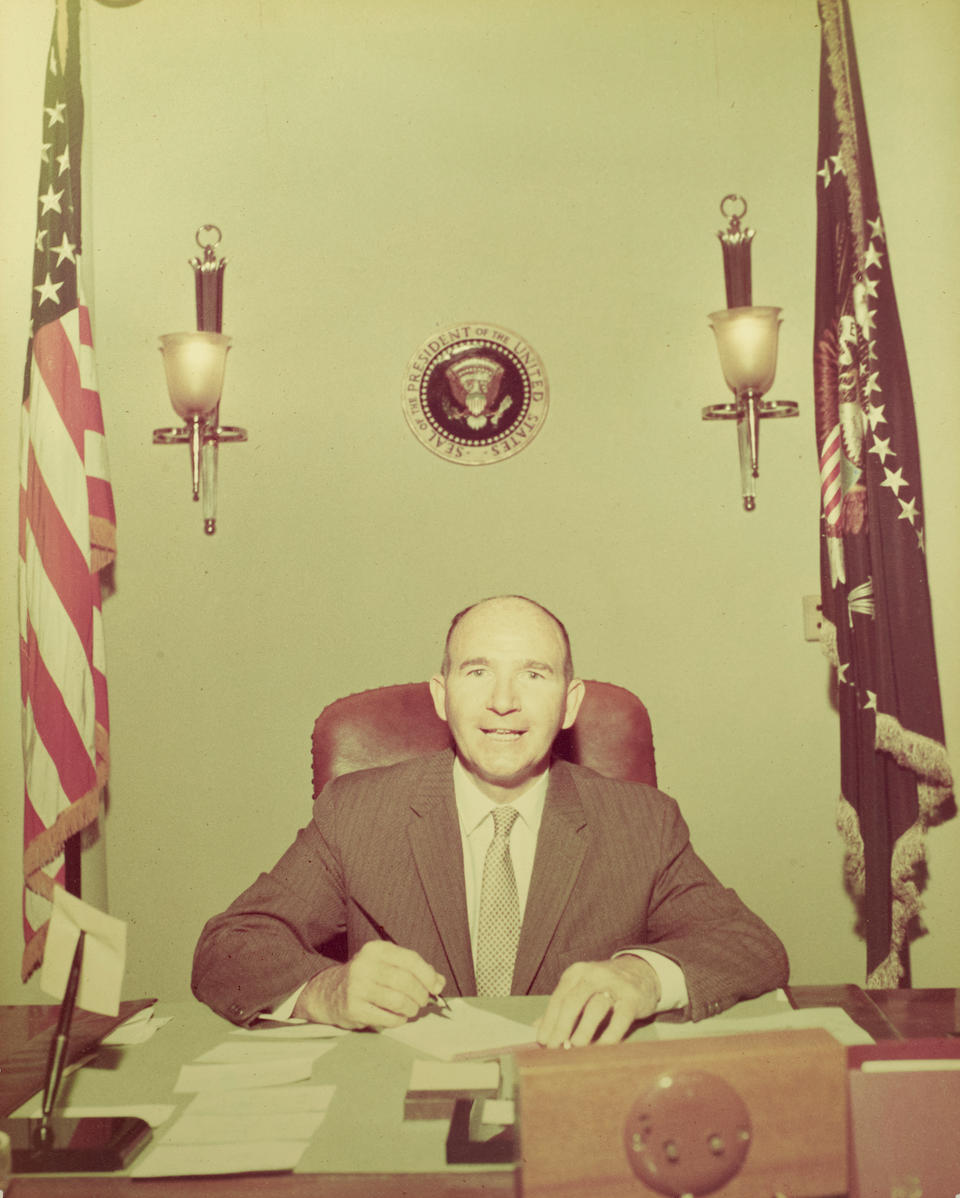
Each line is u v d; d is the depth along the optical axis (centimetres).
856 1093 78
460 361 281
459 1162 87
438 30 285
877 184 280
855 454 246
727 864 278
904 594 244
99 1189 84
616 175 283
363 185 283
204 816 277
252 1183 84
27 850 236
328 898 158
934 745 240
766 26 284
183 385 259
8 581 277
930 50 280
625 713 191
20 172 279
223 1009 128
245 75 284
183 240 281
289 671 279
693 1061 77
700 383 282
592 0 285
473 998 133
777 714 279
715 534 281
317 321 281
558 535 280
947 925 273
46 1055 117
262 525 280
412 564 280
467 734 154
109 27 283
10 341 278
